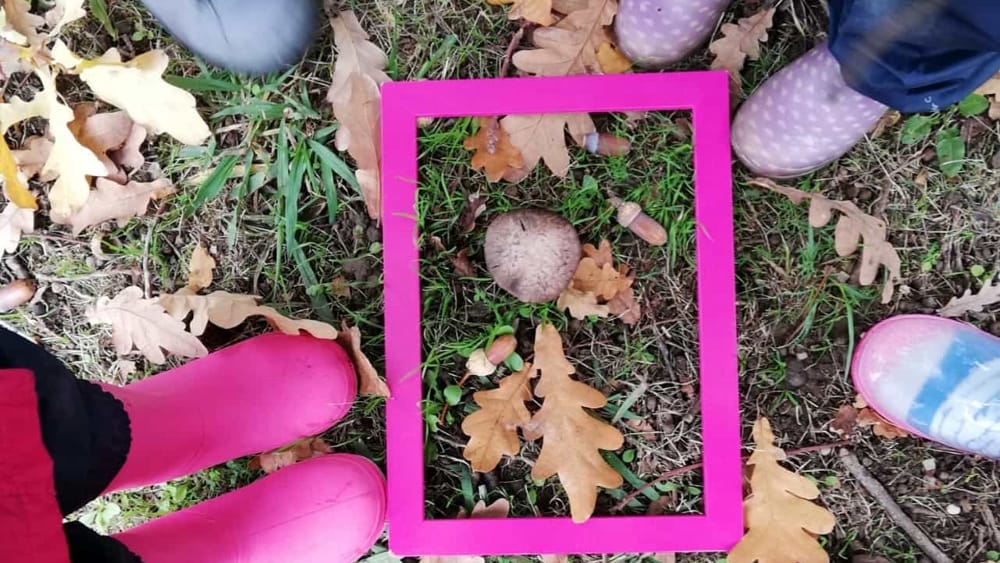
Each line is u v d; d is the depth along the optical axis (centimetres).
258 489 101
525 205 106
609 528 102
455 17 107
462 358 106
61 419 74
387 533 108
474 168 104
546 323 104
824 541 106
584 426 103
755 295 106
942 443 102
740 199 105
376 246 107
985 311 106
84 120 107
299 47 106
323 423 103
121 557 81
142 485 93
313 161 108
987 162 104
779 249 105
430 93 103
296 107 107
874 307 106
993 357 100
